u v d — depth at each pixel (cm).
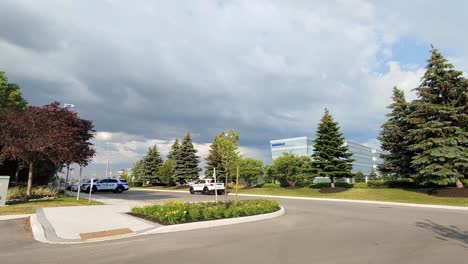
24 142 2136
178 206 1440
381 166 3228
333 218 1516
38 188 2530
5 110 2995
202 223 1240
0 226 1196
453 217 1545
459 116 2552
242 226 1259
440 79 2633
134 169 6875
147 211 1410
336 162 3441
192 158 5584
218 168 4788
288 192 3628
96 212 1570
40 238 992
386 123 3212
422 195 2664
